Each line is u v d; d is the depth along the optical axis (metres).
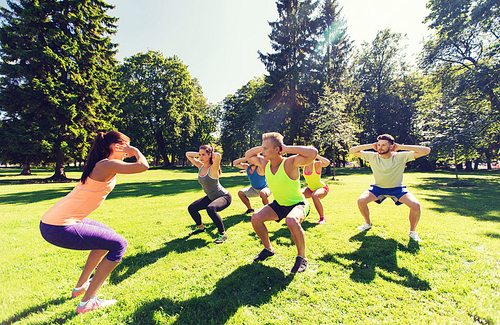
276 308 2.11
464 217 4.71
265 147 2.73
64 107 16.41
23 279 2.75
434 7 17.30
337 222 4.51
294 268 2.47
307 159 2.57
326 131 17.11
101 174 2.10
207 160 3.93
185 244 3.65
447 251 3.08
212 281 2.57
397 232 3.77
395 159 3.64
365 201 3.87
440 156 13.23
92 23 19.34
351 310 2.04
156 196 9.05
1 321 2.02
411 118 27.88
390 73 29.39
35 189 12.68
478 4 15.34
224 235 3.78
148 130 36.41
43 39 17.47
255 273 2.68
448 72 18.45
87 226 2.12
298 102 23.31
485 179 14.75
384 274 2.58
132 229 4.54
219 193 4.07
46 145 16.64
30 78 16.33
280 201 2.91
